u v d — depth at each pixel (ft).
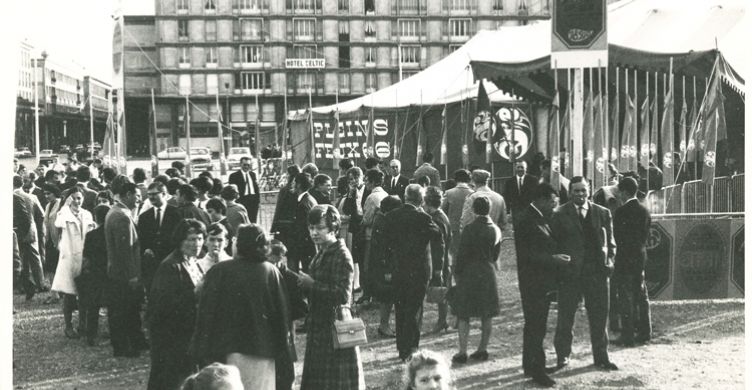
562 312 26.17
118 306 28.76
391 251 26.71
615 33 69.21
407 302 26.58
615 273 29.37
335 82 255.91
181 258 21.56
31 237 42.63
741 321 32.40
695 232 35.37
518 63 48.21
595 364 26.40
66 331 32.48
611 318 31.48
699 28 64.90
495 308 27.25
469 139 74.84
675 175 62.18
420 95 82.23
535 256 24.76
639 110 66.18
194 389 11.94
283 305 18.89
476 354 27.43
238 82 253.03
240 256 18.92
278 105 254.68
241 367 18.31
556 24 40.86
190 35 250.57
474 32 257.34
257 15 252.21
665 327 32.04
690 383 24.18
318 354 19.88
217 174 141.18
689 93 65.05
